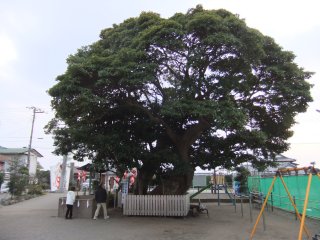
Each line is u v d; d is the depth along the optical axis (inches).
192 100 625.3
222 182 1369.3
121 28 753.6
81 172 1486.2
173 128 794.2
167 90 707.4
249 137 738.8
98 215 717.9
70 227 577.0
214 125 707.4
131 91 691.4
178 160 744.3
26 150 2239.2
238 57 643.5
